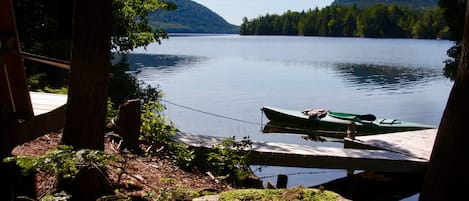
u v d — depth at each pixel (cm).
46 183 401
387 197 1131
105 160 297
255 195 289
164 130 828
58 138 586
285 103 2759
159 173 604
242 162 830
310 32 19100
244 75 4259
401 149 1245
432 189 412
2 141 350
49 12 1462
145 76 3828
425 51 8556
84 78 390
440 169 405
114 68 1494
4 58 329
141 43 1593
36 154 500
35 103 449
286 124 2100
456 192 395
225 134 1869
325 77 4253
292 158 1060
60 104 446
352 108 2677
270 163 1054
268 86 3497
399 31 15838
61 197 284
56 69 1266
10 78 341
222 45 11856
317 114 2048
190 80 3684
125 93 1415
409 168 1128
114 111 822
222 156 823
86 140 395
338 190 1152
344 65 5562
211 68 4894
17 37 324
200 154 840
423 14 15125
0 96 347
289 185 1152
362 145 1325
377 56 7212
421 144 1316
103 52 396
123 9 1504
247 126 2067
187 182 617
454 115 393
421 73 4656
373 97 3088
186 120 2112
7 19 312
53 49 1336
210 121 2114
